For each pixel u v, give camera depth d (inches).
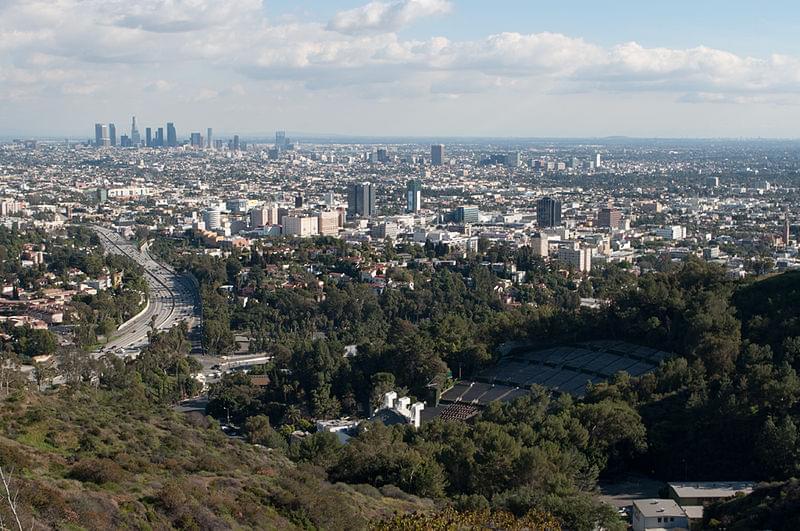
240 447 7549.2
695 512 7199.8
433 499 7140.8
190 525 4948.3
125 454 5944.9
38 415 6348.4
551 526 5669.3
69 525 4478.3
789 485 6929.1
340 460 7815.0
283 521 5531.5
